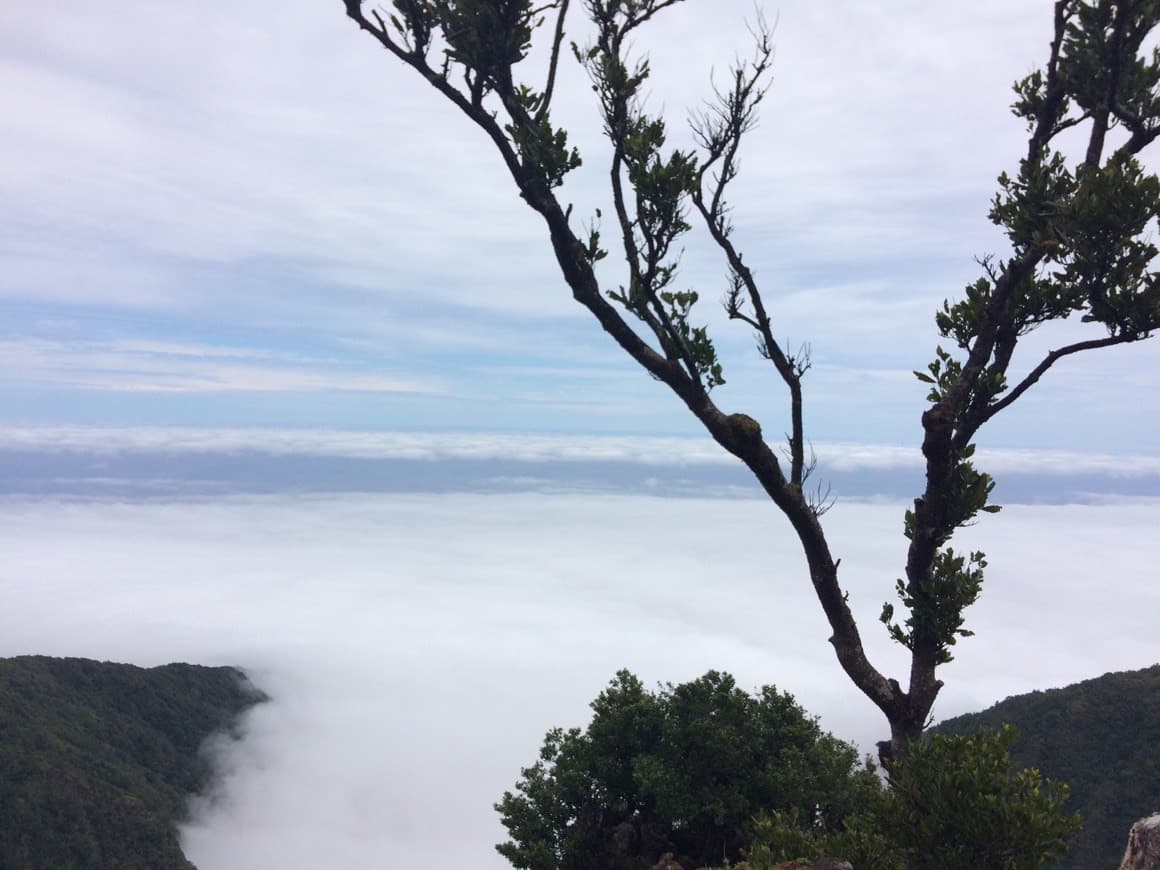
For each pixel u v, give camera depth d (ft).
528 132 26.96
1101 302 24.93
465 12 26.45
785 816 27.94
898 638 28.27
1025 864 20.74
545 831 47.03
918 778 23.08
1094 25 27.91
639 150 25.71
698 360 26.73
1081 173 26.53
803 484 27.55
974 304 28.91
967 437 27.68
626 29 26.91
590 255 27.27
